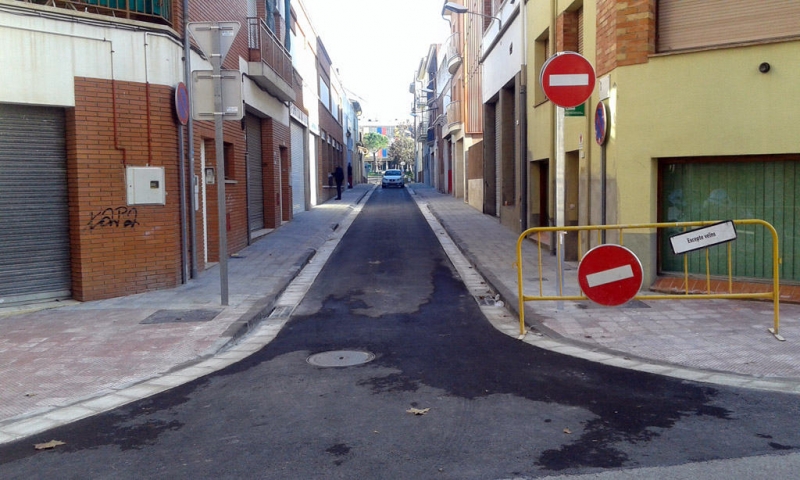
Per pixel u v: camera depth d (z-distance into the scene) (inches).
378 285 469.1
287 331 346.6
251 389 251.3
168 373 275.1
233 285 454.6
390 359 289.7
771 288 373.7
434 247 666.2
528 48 676.1
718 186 395.2
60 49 392.5
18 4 376.5
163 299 410.6
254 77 675.4
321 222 906.1
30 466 187.2
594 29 462.0
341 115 2007.9
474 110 1135.0
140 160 425.7
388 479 172.4
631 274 318.0
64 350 306.0
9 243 391.2
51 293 406.9
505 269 499.8
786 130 358.9
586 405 226.7
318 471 178.1
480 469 177.2
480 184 1047.6
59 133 404.8
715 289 388.2
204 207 541.6
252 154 748.0
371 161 5054.1
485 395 239.0
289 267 529.0
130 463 187.2
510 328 343.0
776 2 363.6
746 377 254.7
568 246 546.3
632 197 406.9
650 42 397.4
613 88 414.3
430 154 2406.5
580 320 343.6
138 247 428.1
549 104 591.8
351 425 211.6
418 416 218.5
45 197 402.3
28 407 237.1
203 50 380.5
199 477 176.4
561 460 182.1
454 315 375.6
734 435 198.1
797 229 373.1
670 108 390.9
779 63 358.6
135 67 420.8
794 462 178.5
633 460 181.2
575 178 550.9
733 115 372.8
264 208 800.9
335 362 286.5
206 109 383.9
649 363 275.6
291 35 965.8
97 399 245.0
